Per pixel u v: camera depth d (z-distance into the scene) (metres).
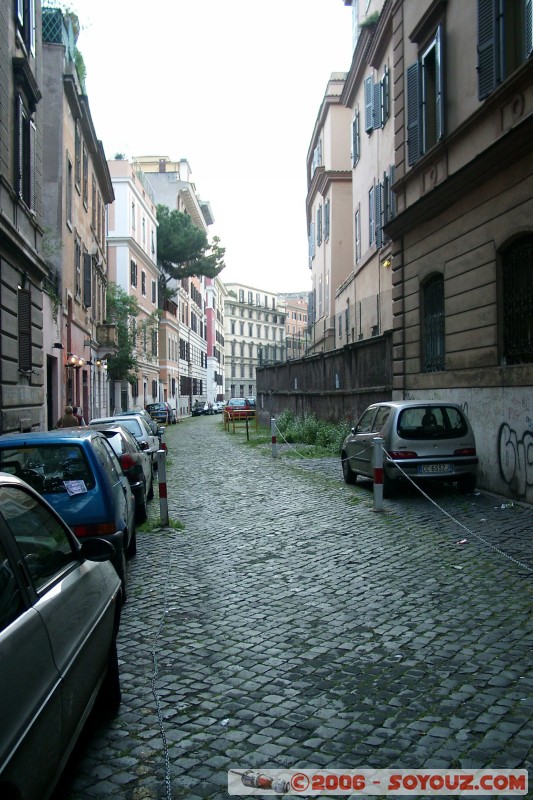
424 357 15.85
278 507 12.04
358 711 4.30
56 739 2.85
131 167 45.78
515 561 7.63
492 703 4.36
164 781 3.58
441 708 4.30
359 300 28.16
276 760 3.76
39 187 18.25
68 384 24.45
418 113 15.59
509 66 11.74
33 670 2.70
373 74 25.62
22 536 3.29
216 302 98.81
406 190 16.55
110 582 4.43
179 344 66.88
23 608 2.90
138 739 4.03
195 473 17.67
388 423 12.30
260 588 7.12
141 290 49.50
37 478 6.82
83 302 28.39
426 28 15.04
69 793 3.49
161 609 6.51
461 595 6.62
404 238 16.56
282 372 36.00
